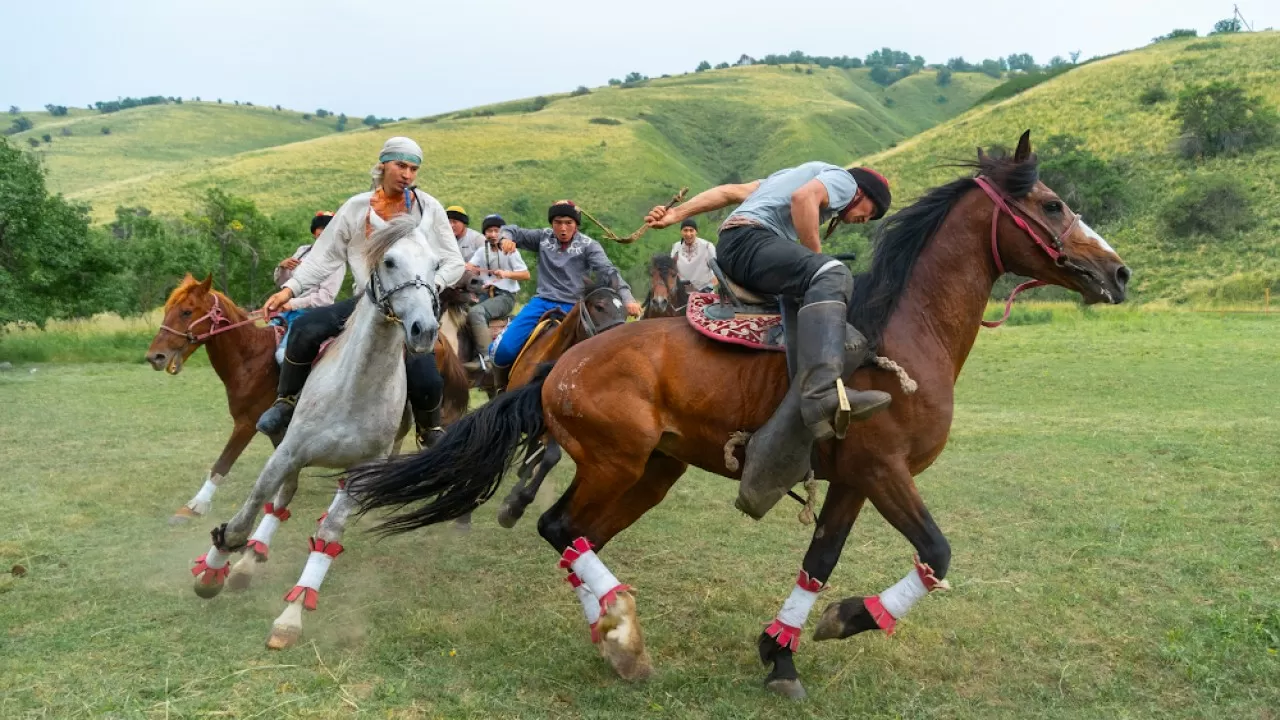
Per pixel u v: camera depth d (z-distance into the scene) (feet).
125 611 15.74
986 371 49.14
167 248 78.18
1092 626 14.85
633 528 21.26
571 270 23.17
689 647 14.57
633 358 13.24
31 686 12.68
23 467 27.43
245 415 21.83
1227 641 13.83
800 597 13.07
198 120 437.58
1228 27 334.24
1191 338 64.03
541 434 14.23
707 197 15.03
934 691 12.87
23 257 59.11
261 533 16.57
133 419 36.47
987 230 13.19
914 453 12.55
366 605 16.31
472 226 196.13
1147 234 133.49
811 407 11.48
